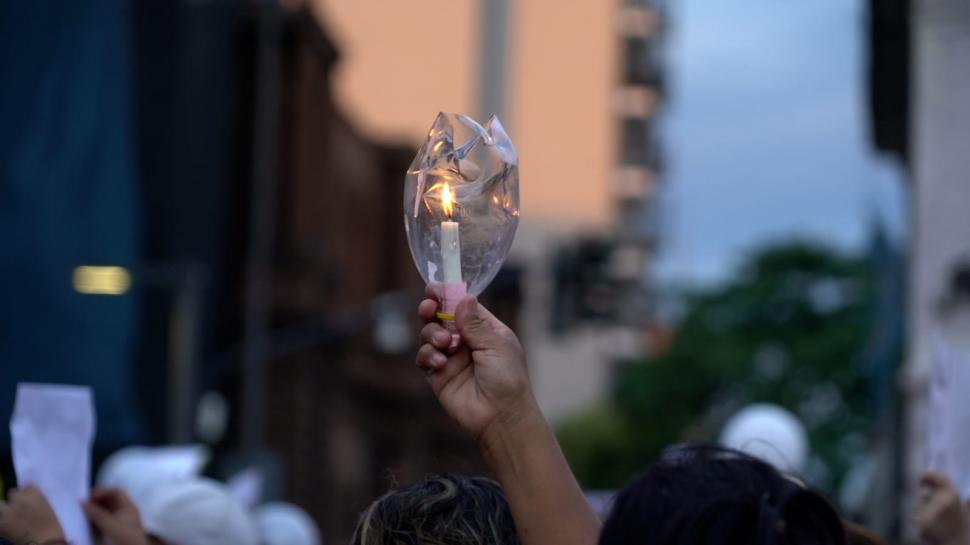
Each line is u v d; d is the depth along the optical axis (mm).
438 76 46938
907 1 12102
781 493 1886
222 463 17172
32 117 13555
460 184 2520
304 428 35344
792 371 49000
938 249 11062
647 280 53906
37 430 3504
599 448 45625
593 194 54281
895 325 13523
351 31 47094
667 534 1880
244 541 4230
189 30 24625
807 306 50812
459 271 2496
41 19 13695
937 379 3980
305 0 33844
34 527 3393
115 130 13984
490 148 2549
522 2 52625
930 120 11281
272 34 32125
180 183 24109
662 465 1967
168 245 23344
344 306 40031
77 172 13758
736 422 6441
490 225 2518
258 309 27656
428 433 46875
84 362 13164
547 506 2381
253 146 31969
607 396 52469
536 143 54219
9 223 13281
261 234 27891
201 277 19969
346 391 41406
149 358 18453
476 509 2855
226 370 28312
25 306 13156
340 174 39344
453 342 2471
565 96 54406
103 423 13102
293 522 7684
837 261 51219
